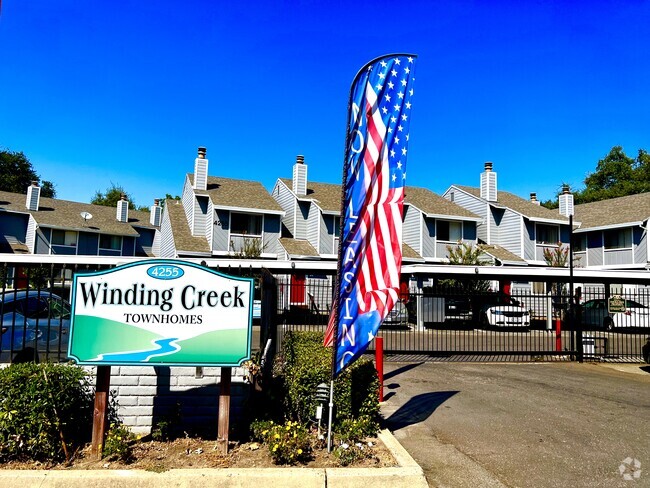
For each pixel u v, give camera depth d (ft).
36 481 14.11
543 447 19.39
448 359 44.32
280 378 20.58
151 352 16.05
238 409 19.03
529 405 26.32
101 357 15.84
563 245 112.06
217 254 95.09
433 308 74.64
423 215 103.35
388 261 17.66
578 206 123.85
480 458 18.12
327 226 102.12
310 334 30.58
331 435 17.46
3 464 15.16
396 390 29.78
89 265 21.53
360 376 19.79
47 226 115.44
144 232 144.87
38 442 15.29
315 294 73.26
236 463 15.65
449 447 19.30
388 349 51.67
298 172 106.32
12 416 15.15
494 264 103.60
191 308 16.30
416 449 19.02
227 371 16.63
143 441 17.54
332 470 15.17
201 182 100.73
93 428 15.81
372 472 15.19
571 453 18.75
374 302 17.61
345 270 17.87
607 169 187.62
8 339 21.89
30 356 20.15
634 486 15.83
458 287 82.84
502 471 16.92
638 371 40.55
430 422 22.70
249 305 16.51
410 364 40.83
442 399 27.37
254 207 97.40
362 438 18.44
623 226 101.55
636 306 74.49
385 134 18.01
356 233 17.88
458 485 15.74
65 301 23.93
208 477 14.49
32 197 119.44
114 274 16.15
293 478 14.70
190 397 18.86
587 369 40.60
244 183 110.93
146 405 18.62
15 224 117.80
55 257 34.81
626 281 70.64
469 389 30.30
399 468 15.64
